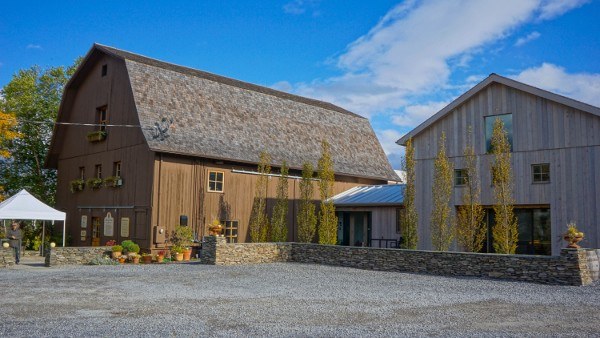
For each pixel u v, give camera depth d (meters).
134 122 23.17
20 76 34.84
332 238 21.44
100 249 19.89
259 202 25.28
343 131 32.59
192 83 26.14
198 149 23.22
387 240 24.25
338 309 9.99
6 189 33.34
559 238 17.88
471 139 20.16
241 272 16.64
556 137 18.25
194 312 9.57
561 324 8.69
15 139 33.28
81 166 27.11
